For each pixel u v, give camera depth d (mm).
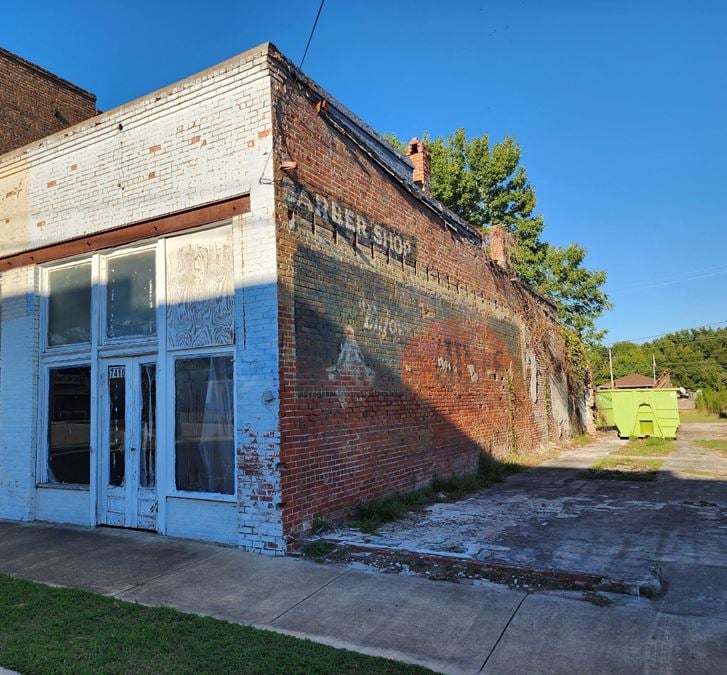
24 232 9945
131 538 7926
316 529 7535
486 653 4371
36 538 8242
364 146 9672
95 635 4785
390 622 4969
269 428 7148
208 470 7805
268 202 7406
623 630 4672
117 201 8781
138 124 8656
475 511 9000
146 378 8594
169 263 8383
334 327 8414
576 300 34188
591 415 26984
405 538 7293
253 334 7387
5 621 5133
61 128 14234
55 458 9539
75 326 9531
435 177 32656
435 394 11523
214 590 5855
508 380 15914
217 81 7922
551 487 11375
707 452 16391
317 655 4332
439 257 12375
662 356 84625
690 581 5664
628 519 8273
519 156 32875
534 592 5531
